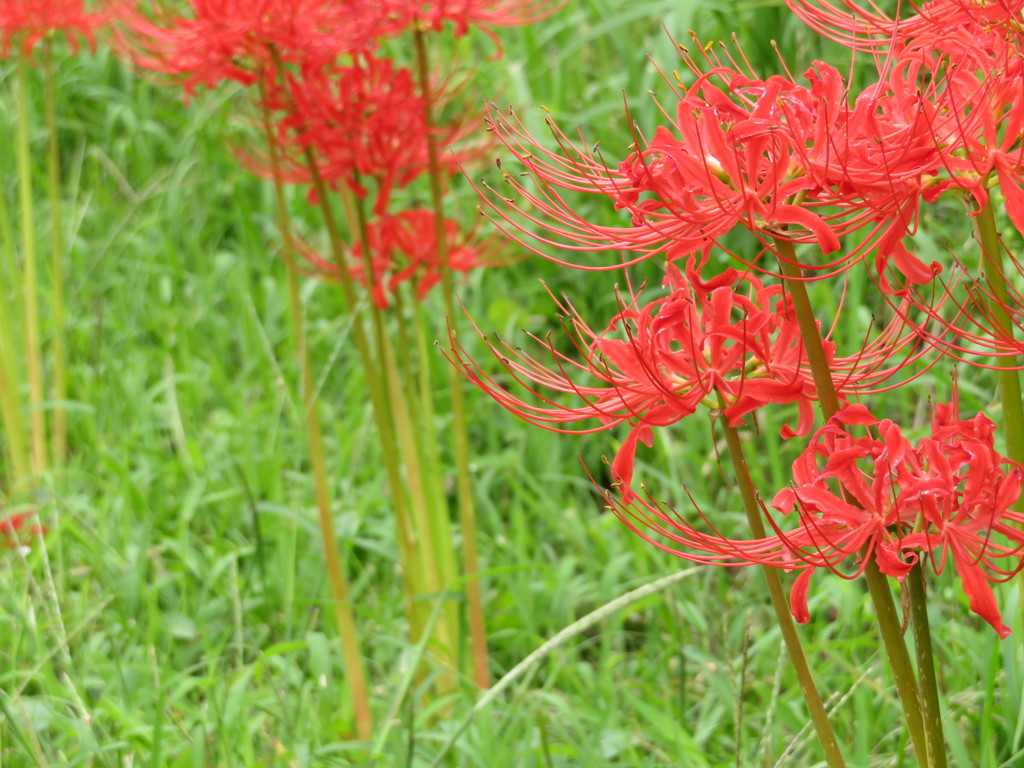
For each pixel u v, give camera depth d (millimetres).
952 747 2572
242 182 6137
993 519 1727
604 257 4742
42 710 3090
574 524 4094
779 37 4137
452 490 4578
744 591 3783
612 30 4586
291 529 3979
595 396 1948
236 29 3113
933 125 1743
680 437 4488
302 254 3693
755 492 1892
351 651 3367
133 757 2926
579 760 3096
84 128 6730
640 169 1688
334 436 4871
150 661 3348
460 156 3641
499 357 2018
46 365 5348
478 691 3404
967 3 1975
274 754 2906
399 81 3271
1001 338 1914
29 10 4406
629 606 3469
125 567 3697
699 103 1708
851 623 3359
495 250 3631
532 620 3627
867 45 2387
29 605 3318
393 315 5156
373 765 3008
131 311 5578
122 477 4270
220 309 5766
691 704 3357
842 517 1743
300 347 3438
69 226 5695
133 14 3451
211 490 4414
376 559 4328
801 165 1690
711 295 1783
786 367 1889
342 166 3352
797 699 3141
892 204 1736
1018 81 1727
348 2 3076
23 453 4602
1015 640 2848
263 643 3832
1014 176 1736
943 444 1750
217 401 5191
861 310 3918
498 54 3504
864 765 2699
